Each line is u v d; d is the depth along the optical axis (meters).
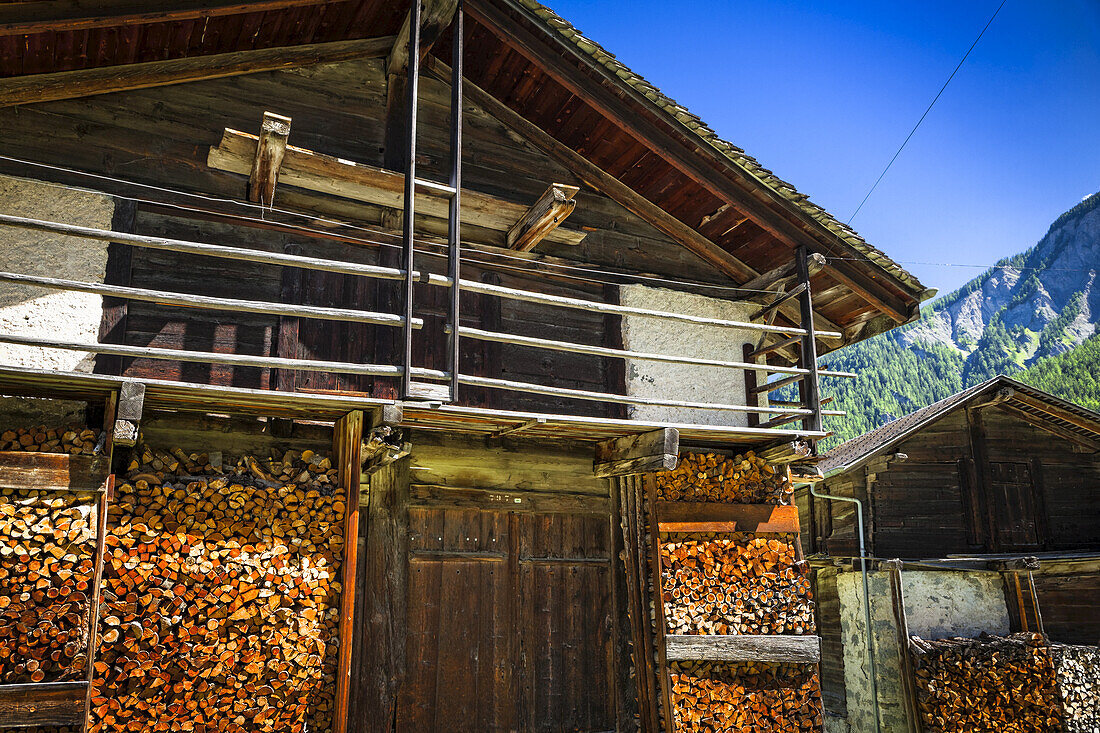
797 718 7.63
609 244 8.16
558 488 7.86
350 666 5.84
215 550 5.75
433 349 6.89
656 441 7.06
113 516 5.55
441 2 6.68
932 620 11.38
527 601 7.48
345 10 6.76
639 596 7.70
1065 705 10.84
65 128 6.07
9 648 4.89
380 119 7.34
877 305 8.17
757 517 7.96
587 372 7.65
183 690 5.50
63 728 4.96
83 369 5.62
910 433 12.86
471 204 6.93
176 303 5.17
